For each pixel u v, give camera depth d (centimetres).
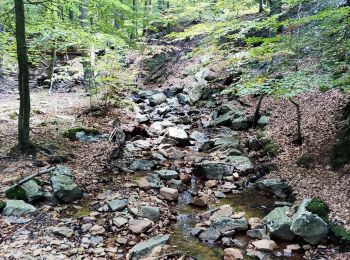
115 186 805
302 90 780
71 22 1086
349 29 1018
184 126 1338
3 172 794
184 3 1770
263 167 905
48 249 536
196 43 2144
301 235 589
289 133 1015
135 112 1542
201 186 854
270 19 1081
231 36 1357
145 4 2031
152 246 566
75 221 639
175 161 1003
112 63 1465
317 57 1200
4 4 1079
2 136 1041
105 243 580
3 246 530
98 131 1163
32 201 685
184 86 1855
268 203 756
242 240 614
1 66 2234
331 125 927
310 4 1544
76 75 2086
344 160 779
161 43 2345
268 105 1288
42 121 1234
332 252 556
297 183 782
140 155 1035
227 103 1459
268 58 989
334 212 623
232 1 1512
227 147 1071
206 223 658
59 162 898
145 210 687
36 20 1081
